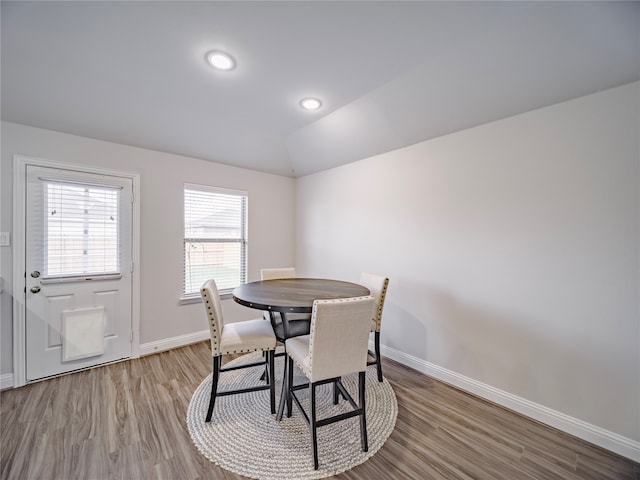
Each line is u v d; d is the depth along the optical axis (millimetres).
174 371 2525
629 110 1566
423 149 2568
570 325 1772
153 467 1470
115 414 1896
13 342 2223
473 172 2223
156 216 2943
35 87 2027
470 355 2238
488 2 1319
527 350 1944
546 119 1855
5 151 2180
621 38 1396
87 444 1617
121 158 2719
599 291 1671
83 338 2510
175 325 3084
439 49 1666
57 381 2320
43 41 1652
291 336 2082
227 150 3221
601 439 1650
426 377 2484
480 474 1455
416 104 2193
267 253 3910
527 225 1941
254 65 1846
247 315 3725
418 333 2607
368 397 2156
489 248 2131
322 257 3721
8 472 1420
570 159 1763
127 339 2758
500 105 1960
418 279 2607
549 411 1844
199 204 3316
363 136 2785
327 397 2164
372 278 2578
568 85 1688
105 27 1531
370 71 1898
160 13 1419
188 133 2822
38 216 2316
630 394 1577
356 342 1584
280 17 1429
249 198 3715
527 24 1440
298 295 2043
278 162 3684
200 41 1628
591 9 1312
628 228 1581
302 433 1746
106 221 2641
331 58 1765
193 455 1555
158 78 2010
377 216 2994
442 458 1561
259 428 1786
